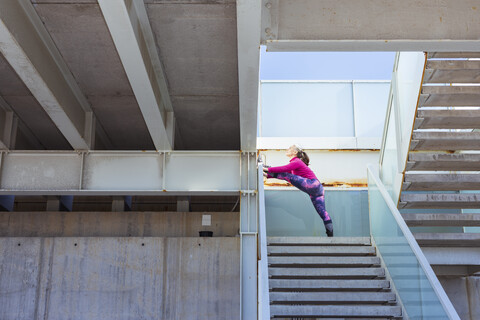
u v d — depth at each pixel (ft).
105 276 28.14
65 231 30.71
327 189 31.27
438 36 18.90
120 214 30.99
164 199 36.91
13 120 27.76
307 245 27.17
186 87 25.86
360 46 19.27
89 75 24.76
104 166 26.71
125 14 18.21
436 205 26.25
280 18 19.22
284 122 35.40
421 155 23.97
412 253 19.83
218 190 26.48
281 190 31.35
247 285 25.49
